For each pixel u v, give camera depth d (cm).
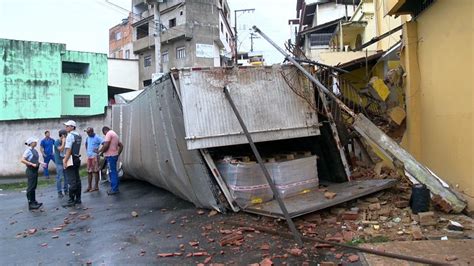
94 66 3638
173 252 520
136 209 829
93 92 3638
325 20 2912
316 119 743
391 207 619
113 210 840
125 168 1264
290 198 667
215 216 677
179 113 688
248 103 691
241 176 664
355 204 646
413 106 852
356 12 2092
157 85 797
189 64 4116
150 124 923
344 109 728
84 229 694
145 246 561
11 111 3209
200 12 4178
